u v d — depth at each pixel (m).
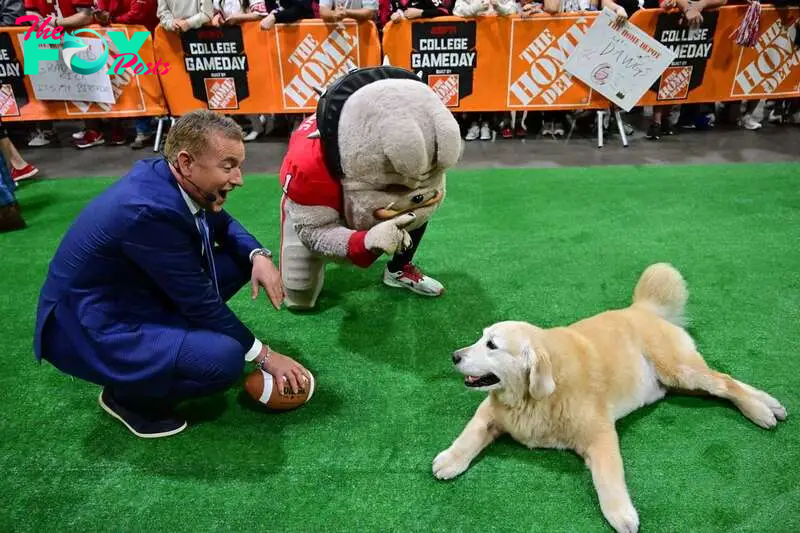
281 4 6.38
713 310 3.12
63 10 6.44
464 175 5.52
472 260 3.80
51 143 7.17
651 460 2.19
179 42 6.35
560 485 2.10
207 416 2.52
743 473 2.12
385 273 3.52
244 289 3.52
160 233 2.04
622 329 2.43
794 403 2.45
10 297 3.51
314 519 2.01
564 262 3.72
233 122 2.04
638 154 6.05
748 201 4.58
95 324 2.12
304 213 2.68
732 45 6.29
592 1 6.37
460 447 2.19
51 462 2.29
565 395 2.10
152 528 2.01
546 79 6.34
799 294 3.24
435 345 2.95
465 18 6.13
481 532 1.94
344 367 2.81
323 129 2.47
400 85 2.38
